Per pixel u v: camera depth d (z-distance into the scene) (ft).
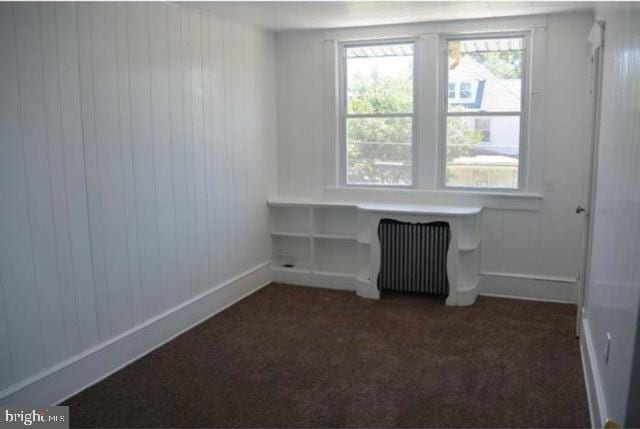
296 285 17.47
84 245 10.42
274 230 17.97
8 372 9.04
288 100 17.49
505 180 15.69
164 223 12.67
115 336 11.33
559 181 14.96
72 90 9.94
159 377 10.97
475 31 15.19
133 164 11.57
